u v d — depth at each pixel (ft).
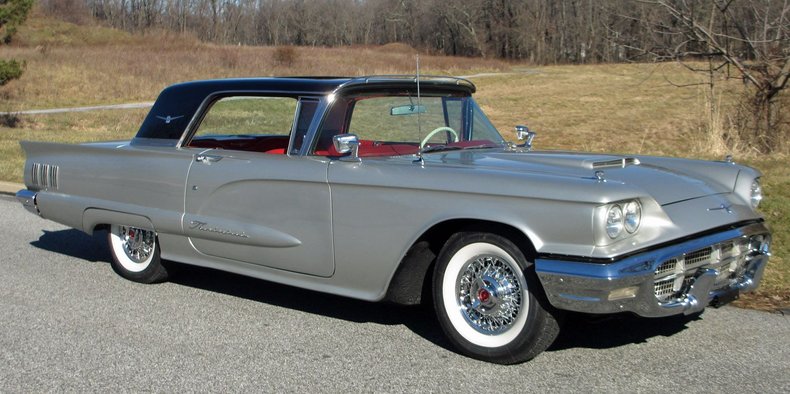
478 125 18.33
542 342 13.33
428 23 328.90
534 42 289.94
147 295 18.89
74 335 15.90
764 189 27.02
